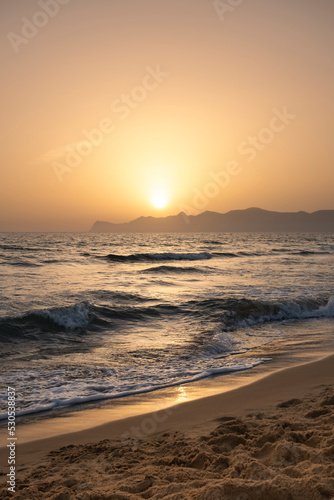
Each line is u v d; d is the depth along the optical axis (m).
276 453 2.98
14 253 39.56
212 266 29.62
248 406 5.14
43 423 4.79
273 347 8.98
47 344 9.17
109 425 4.69
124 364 7.55
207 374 6.91
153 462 3.39
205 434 4.17
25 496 2.83
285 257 40.28
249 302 13.37
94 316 11.70
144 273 24.83
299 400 5.18
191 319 11.91
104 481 3.08
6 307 12.79
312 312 13.33
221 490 2.38
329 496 2.22
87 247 56.28
